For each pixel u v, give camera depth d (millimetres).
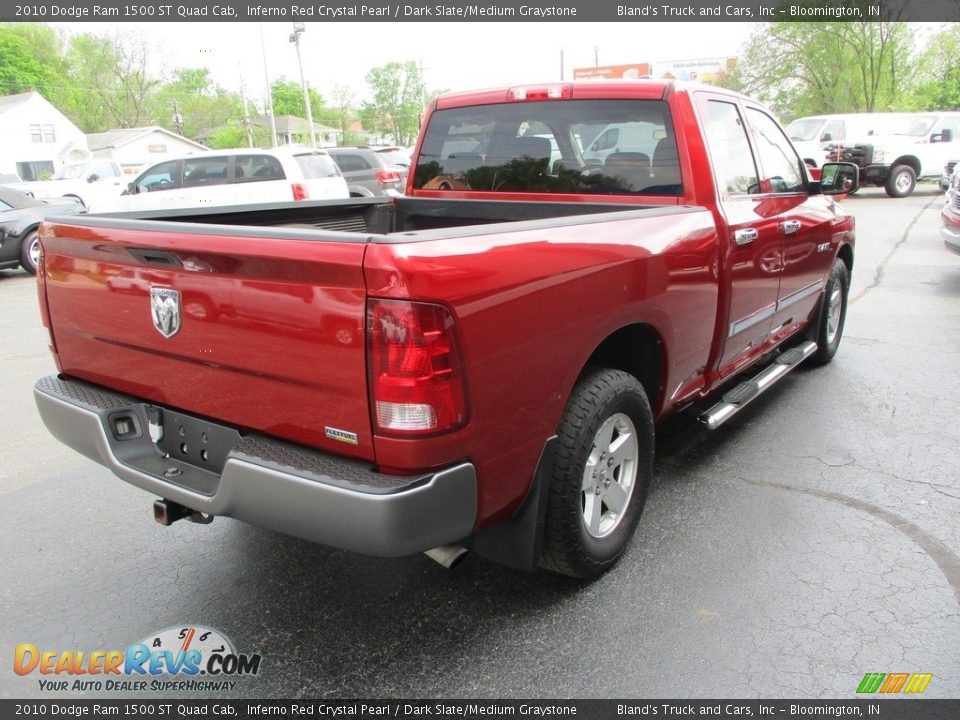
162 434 2891
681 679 2592
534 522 2709
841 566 3246
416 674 2650
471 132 4477
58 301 3104
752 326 4223
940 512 3719
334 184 13047
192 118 88250
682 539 3480
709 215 3619
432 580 3223
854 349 6625
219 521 3822
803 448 4512
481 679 2619
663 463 4344
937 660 2662
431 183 4715
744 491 3963
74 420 2957
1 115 58281
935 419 4949
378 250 2115
